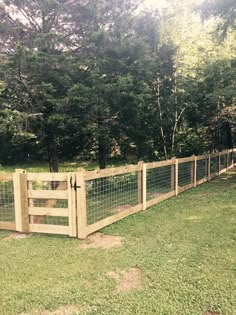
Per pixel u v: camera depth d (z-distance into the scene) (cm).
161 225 537
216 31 1017
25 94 855
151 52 1030
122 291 312
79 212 480
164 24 1080
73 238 483
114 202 673
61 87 860
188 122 1323
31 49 801
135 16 991
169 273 348
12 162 1623
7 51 871
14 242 472
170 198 770
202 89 1163
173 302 288
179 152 1320
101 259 395
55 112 852
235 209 638
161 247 430
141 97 862
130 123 1002
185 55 1138
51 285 329
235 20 941
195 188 919
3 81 806
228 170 1362
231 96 1067
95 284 328
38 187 652
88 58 877
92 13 885
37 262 391
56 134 952
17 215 523
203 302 287
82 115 891
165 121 1176
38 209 510
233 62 1088
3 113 769
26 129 823
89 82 857
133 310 278
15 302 298
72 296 305
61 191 493
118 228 527
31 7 847
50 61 812
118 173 575
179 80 1134
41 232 511
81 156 1452
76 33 908
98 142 1073
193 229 508
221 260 379
